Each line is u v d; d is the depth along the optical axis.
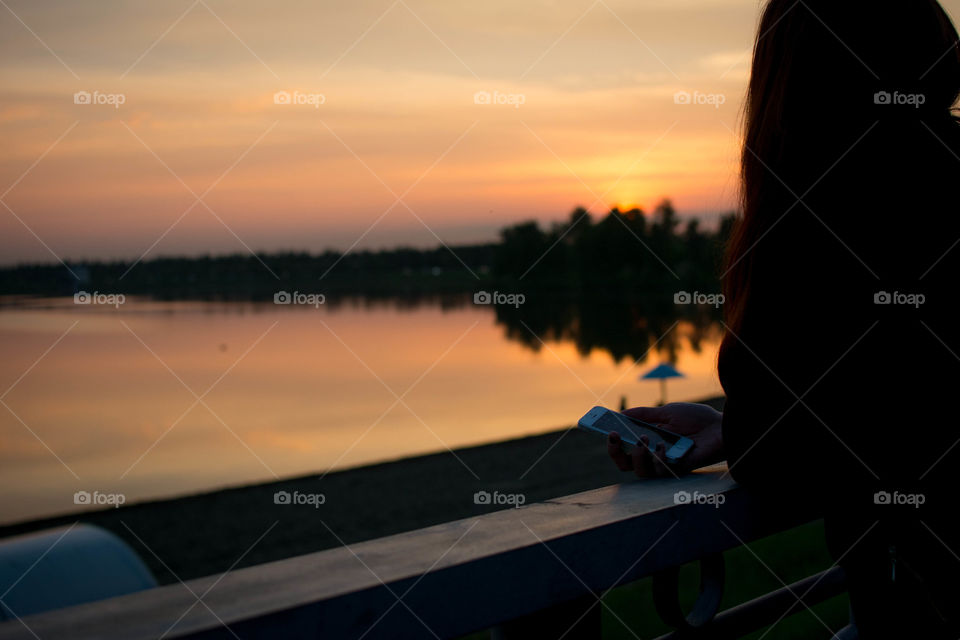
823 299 1.15
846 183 1.17
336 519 21.03
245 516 21.67
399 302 121.62
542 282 116.31
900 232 1.15
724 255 1.34
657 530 1.02
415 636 0.73
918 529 1.14
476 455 29.80
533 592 0.84
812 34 1.22
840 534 1.22
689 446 1.33
